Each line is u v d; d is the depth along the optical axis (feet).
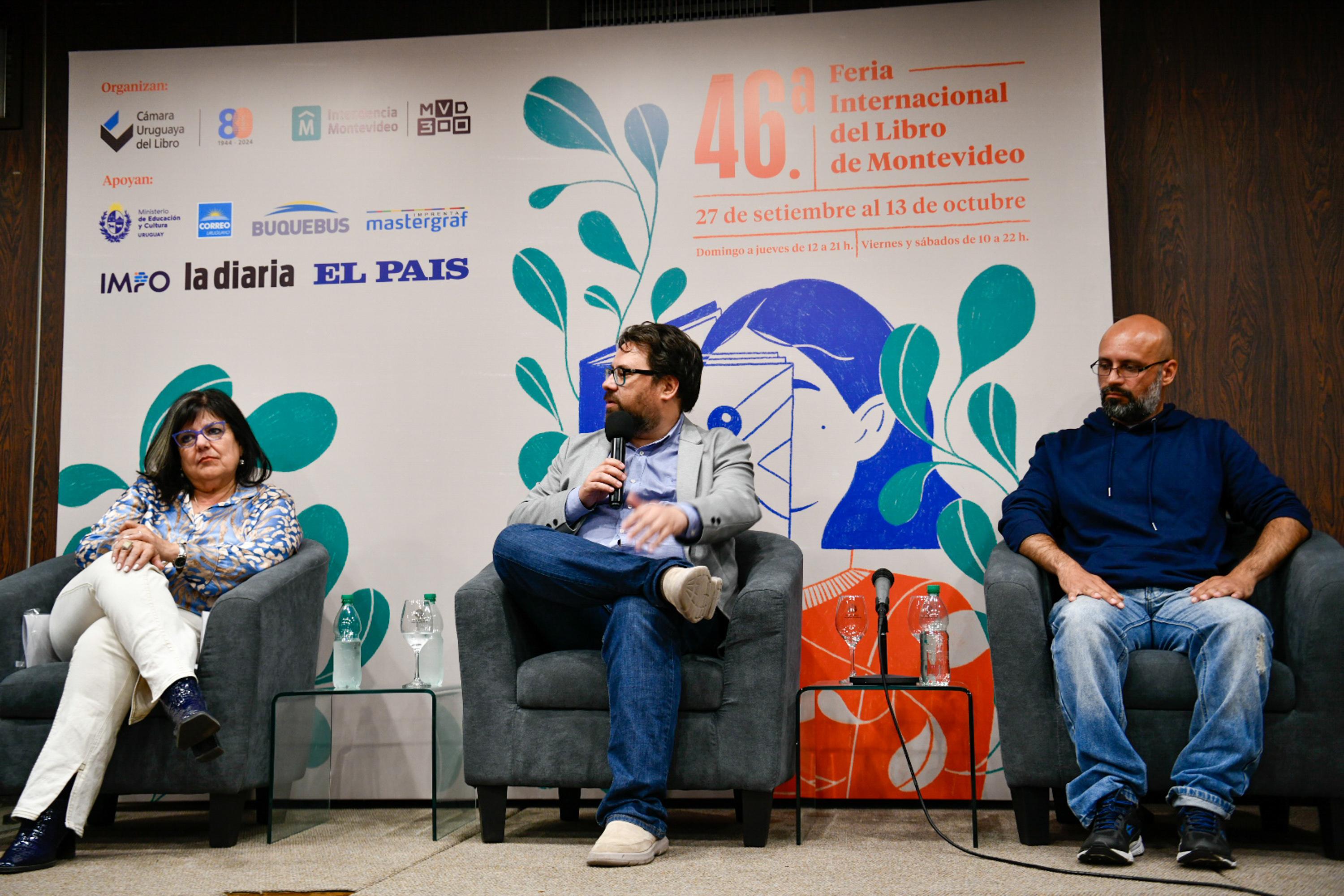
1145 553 7.43
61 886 5.94
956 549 8.97
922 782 8.77
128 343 9.92
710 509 7.20
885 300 9.34
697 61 9.78
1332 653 6.32
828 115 9.61
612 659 6.68
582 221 9.73
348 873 6.21
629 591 6.77
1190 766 6.28
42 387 10.31
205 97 10.17
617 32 9.89
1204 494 7.64
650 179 9.71
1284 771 6.32
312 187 10.00
